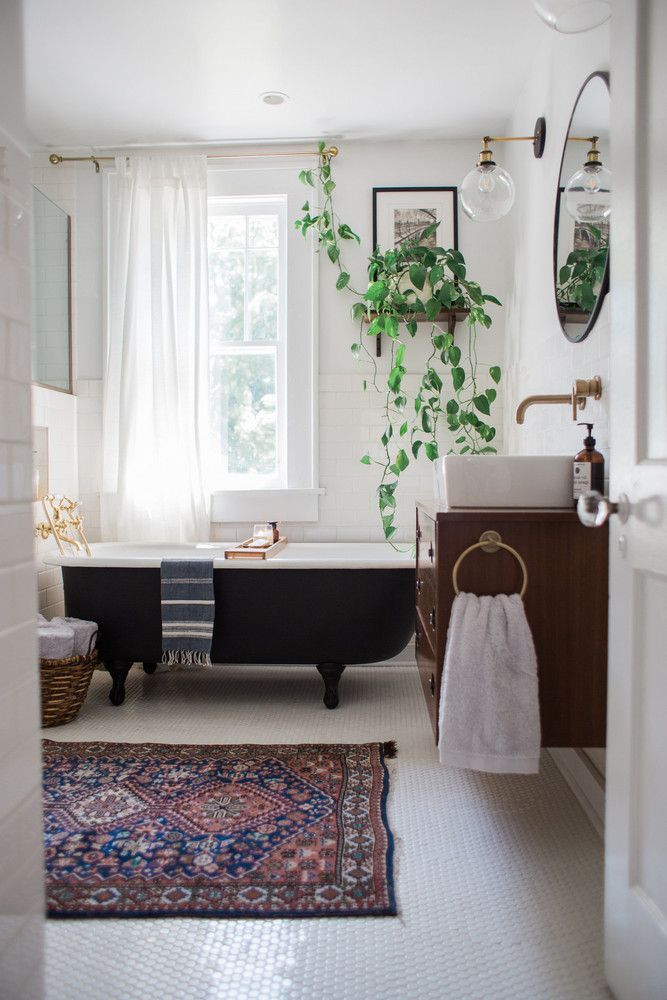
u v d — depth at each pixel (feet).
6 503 3.16
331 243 12.01
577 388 6.81
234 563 9.17
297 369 12.25
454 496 6.23
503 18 8.87
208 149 12.26
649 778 3.69
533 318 9.91
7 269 3.17
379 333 12.02
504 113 11.26
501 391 12.07
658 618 3.59
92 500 12.39
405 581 9.26
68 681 8.66
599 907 4.98
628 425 3.91
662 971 3.46
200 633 9.09
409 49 9.53
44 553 10.97
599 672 5.70
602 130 6.88
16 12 3.27
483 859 5.64
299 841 5.81
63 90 10.46
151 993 4.12
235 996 4.10
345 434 12.24
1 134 3.12
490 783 7.07
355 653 9.36
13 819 3.19
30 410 3.41
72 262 12.37
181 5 8.54
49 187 12.35
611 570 4.16
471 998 4.08
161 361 11.71
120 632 9.44
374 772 7.20
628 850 3.88
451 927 4.76
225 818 6.20
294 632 9.30
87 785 6.88
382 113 11.21
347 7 8.63
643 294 3.75
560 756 7.44
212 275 12.66
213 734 8.39
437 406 12.01
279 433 12.56
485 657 5.46
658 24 3.51
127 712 9.25
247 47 9.45
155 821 6.14
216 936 4.65
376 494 12.21
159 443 11.68
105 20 8.83
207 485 12.02
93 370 12.37
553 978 4.26
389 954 4.48
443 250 10.94
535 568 5.68
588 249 7.25
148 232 11.90
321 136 11.92
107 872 5.34
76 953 4.48
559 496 6.19
